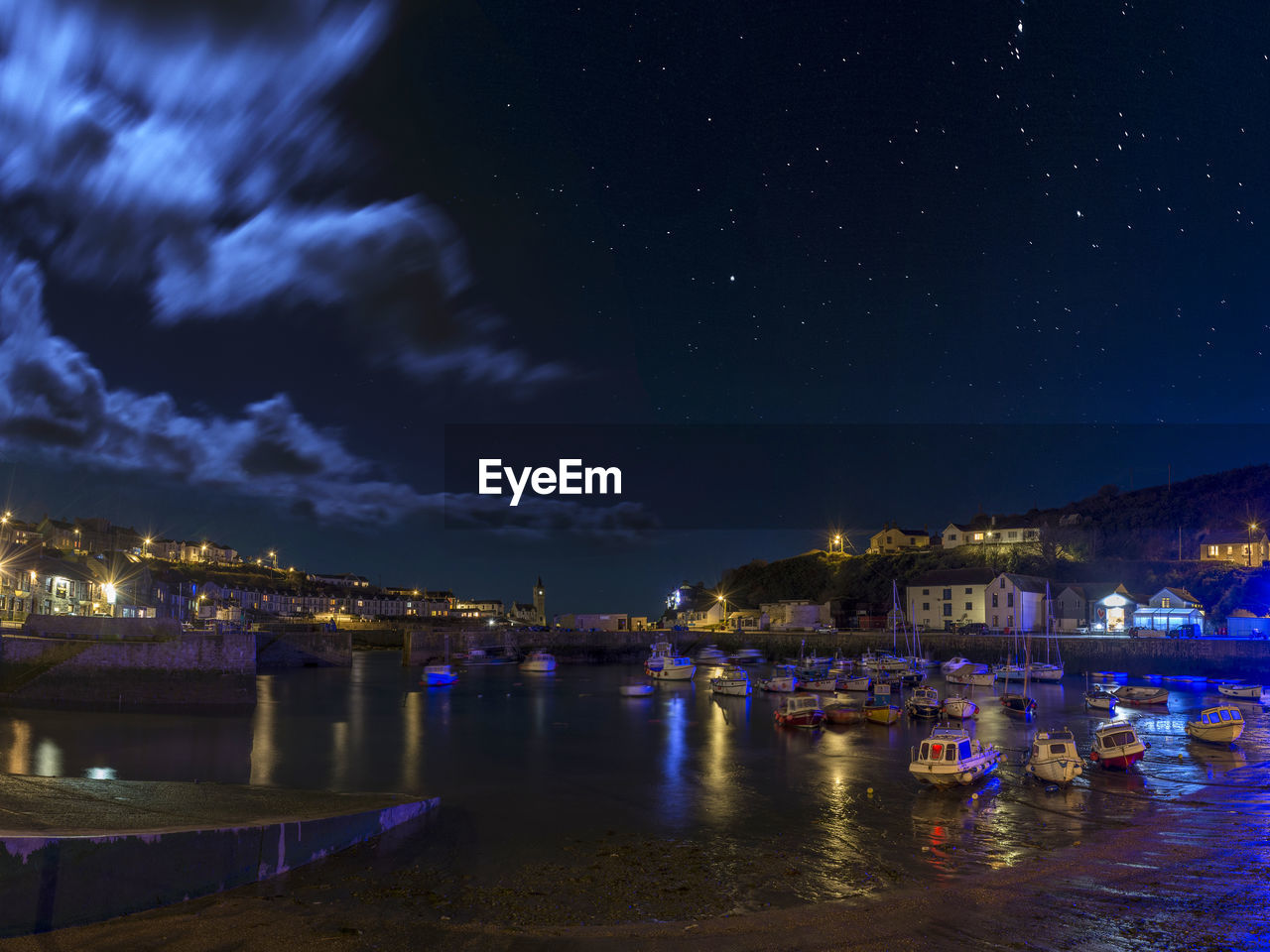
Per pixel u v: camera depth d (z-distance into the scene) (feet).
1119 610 335.88
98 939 48.34
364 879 63.21
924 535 518.78
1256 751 129.70
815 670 262.67
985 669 268.21
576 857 71.87
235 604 627.05
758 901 60.34
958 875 67.05
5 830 51.62
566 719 175.73
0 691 175.94
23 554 318.65
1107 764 113.50
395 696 221.05
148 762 116.57
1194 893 61.52
